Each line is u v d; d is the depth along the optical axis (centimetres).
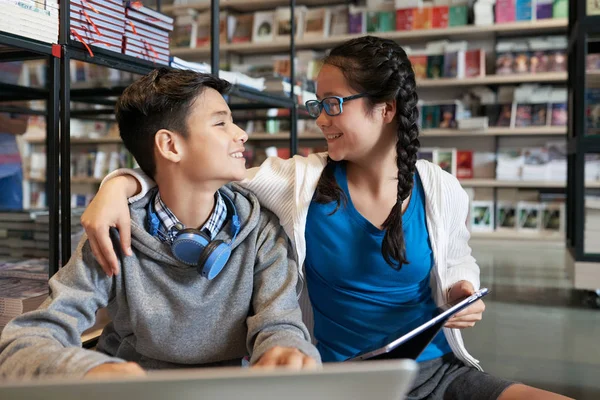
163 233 106
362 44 127
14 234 209
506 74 524
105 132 569
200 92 103
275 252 113
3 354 88
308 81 337
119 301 104
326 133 129
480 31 521
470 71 530
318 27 561
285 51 593
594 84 349
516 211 536
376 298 131
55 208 136
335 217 131
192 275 105
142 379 54
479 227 543
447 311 101
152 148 105
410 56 543
